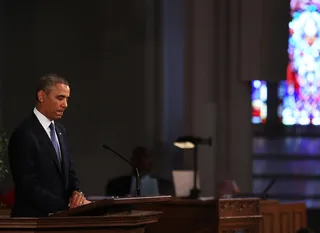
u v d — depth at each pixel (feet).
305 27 147.02
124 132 119.65
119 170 118.42
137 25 120.98
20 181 49.14
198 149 118.32
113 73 120.26
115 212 47.91
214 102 121.49
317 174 142.41
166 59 121.29
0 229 45.14
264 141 147.02
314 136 148.56
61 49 119.44
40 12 119.85
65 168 51.85
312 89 147.95
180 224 71.36
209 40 121.49
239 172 121.29
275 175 142.10
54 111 51.49
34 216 49.14
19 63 118.83
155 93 120.78
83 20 120.26
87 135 118.83
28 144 49.78
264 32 121.60
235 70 121.60
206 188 117.80
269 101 148.15
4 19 119.34
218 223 69.31
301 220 88.74
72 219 45.32
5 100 117.91
